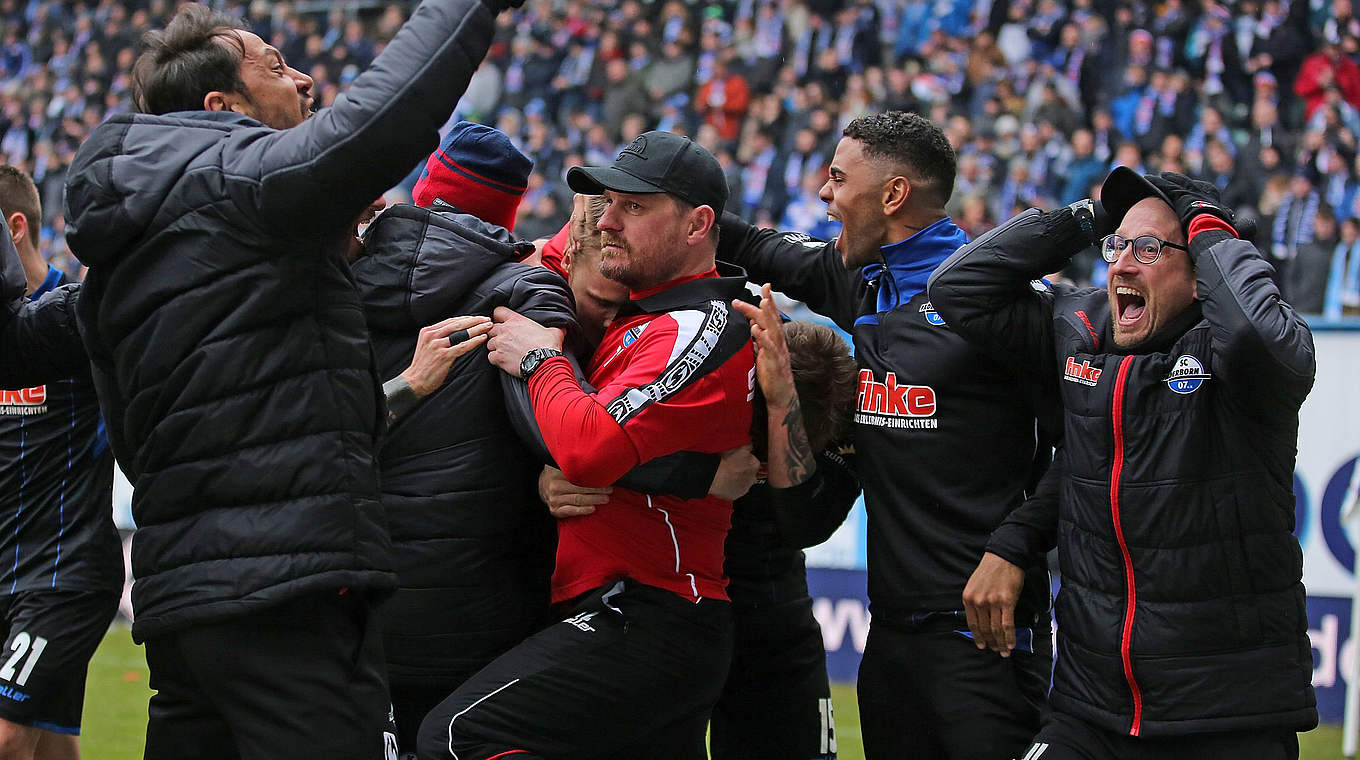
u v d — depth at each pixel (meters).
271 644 4.83
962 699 6.47
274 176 4.68
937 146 6.88
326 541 4.82
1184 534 5.60
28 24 32.31
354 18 30.17
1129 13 22.94
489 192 6.78
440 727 5.55
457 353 5.88
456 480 5.98
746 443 5.95
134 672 14.70
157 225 4.86
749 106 24.83
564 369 5.70
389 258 6.07
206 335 4.83
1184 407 5.63
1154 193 5.95
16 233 8.52
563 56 27.41
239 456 4.82
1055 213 6.40
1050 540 6.41
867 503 6.90
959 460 6.62
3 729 7.93
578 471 5.50
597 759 5.93
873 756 6.96
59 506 8.16
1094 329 6.16
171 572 4.87
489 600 6.06
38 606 8.04
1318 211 19.16
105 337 5.06
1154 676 5.60
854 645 14.52
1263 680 5.56
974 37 23.66
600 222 5.91
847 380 6.68
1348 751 11.13
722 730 7.64
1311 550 12.89
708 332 5.69
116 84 30.44
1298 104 22.00
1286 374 5.36
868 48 24.77
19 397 8.06
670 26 26.69
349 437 4.97
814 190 22.64
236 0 30.75
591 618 5.78
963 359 6.61
